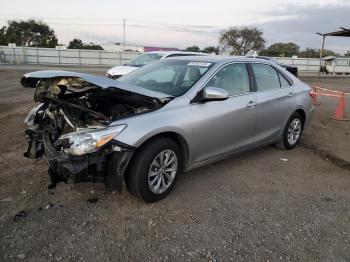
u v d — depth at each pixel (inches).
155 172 150.3
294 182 184.4
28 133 169.9
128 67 485.1
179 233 131.2
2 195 155.4
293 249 124.0
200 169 194.9
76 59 2095.2
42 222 134.7
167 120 149.6
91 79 141.3
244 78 196.9
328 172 201.6
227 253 120.3
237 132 187.2
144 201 150.3
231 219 142.7
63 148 139.7
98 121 144.4
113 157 138.9
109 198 155.3
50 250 118.1
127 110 151.6
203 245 124.3
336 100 537.6
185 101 161.0
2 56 1646.2
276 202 159.8
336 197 168.1
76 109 158.4
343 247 126.4
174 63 198.1
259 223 140.6
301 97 235.8
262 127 206.2
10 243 121.0
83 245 121.6
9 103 405.4
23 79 148.6
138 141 138.7
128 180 146.5
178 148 158.1
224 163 206.5
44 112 175.2
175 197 159.9
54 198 153.8
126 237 127.4
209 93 160.6
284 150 238.1
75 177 132.0
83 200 152.9
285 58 2390.5
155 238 127.5
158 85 178.4
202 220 141.0
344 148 252.2
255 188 173.9
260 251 122.1
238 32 2775.6
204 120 164.9
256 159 217.2
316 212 151.8
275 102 211.6
